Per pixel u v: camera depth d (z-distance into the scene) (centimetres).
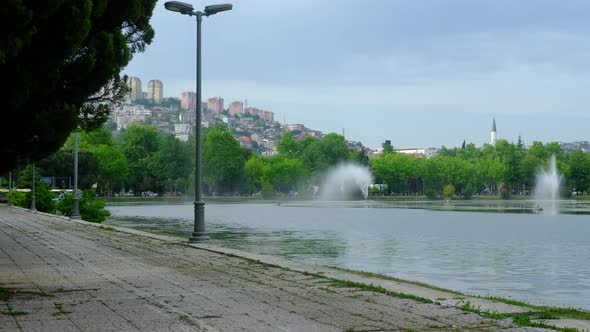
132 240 2594
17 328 895
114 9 1658
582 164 17888
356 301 1126
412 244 3112
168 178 15212
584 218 5759
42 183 6606
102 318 971
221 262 1773
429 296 1177
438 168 17650
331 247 2939
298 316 988
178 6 2447
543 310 1059
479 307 1055
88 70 1523
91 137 14700
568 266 2175
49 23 1292
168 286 1316
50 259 1873
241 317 980
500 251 2738
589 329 885
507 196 16412
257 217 6309
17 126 1390
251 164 16100
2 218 4466
